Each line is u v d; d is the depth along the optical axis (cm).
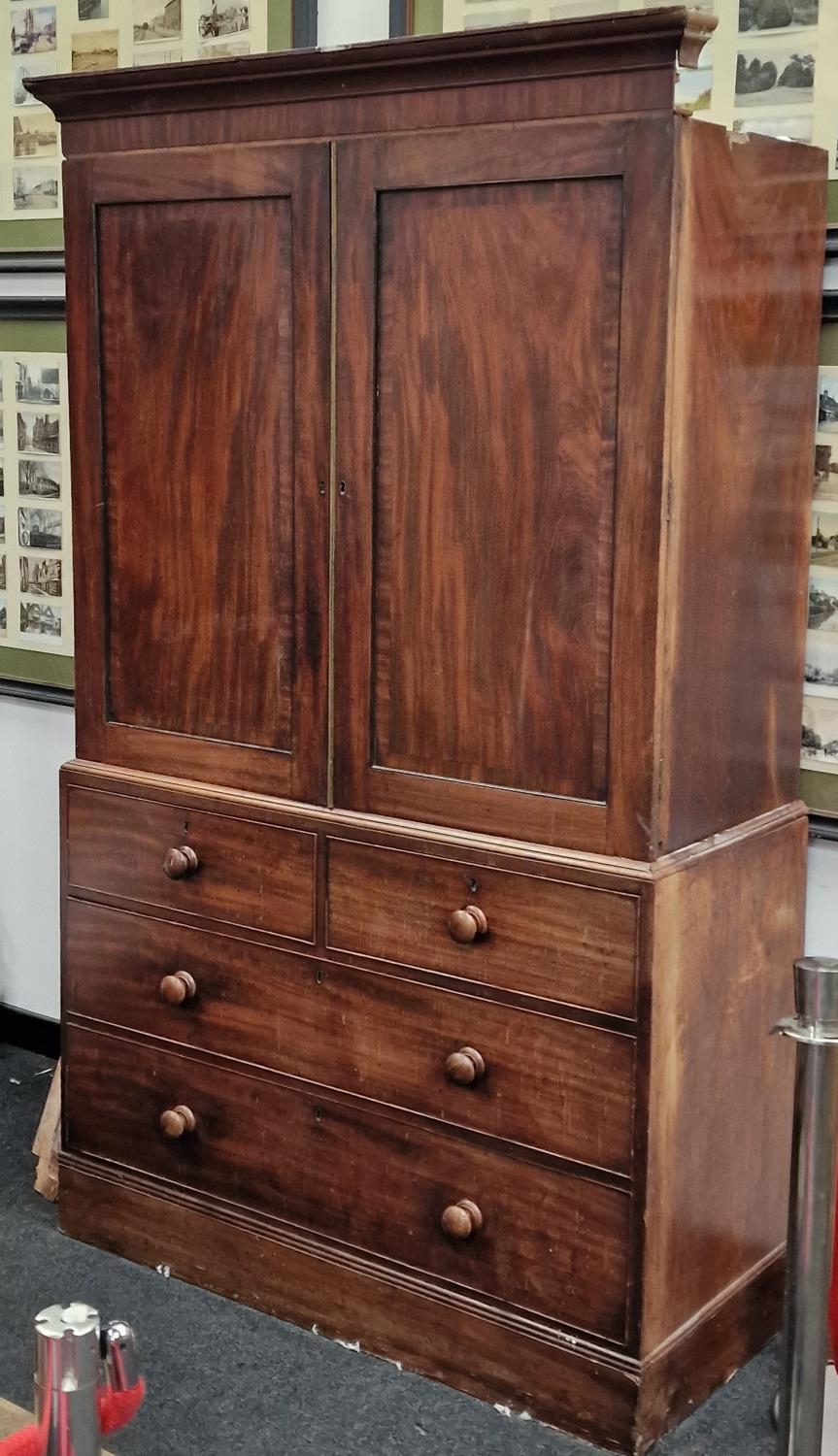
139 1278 297
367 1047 268
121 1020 300
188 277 269
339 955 269
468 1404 261
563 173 228
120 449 284
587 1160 246
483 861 250
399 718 259
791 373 256
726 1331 266
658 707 232
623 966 238
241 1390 262
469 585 248
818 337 263
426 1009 260
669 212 219
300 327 257
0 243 373
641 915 235
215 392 270
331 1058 272
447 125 238
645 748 233
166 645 285
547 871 243
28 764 392
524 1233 254
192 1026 290
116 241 278
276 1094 280
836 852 281
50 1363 135
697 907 244
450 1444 249
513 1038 251
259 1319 284
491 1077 254
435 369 245
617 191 224
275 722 273
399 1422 255
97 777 296
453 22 304
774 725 266
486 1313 259
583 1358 249
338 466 257
